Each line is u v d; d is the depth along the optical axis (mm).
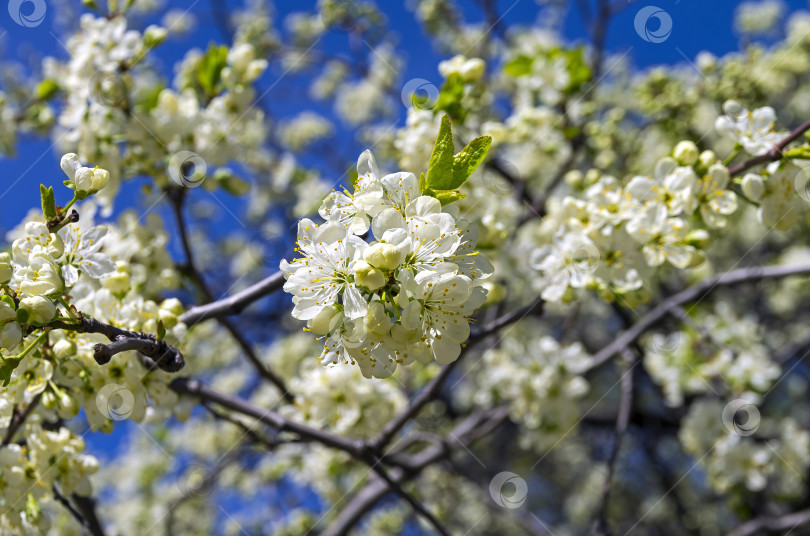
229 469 5914
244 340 3703
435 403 5926
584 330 7938
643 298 2824
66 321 1874
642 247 2783
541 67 4418
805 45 6824
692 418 5141
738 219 6820
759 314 7691
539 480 8852
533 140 4594
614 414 6984
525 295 6359
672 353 5191
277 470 5586
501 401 5379
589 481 8797
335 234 1894
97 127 3381
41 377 2324
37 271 1983
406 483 4613
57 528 3488
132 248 3277
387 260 1731
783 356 6246
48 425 3074
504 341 5633
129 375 2459
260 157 6758
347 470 4902
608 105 7273
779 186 2645
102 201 3344
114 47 3453
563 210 2889
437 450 4820
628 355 4730
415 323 1766
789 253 7371
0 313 1748
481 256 2031
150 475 6906
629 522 8227
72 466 2658
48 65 4547
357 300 1798
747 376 4902
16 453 2574
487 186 3791
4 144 4688
